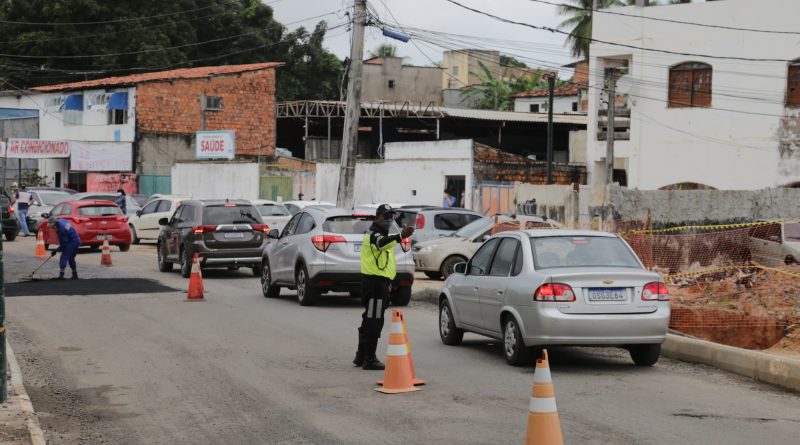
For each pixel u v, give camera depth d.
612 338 10.37
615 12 39.78
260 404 8.84
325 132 56.53
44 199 39.34
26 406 8.23
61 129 54.75
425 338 13.55
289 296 19.17
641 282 10.55
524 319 10.60
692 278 19.05
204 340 12.91
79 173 54.00
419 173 38.53
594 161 40.59
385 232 10.86
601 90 40.47
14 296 18.31
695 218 27.05
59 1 59.25
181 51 62.81
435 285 20.95
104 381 10.05
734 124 37.16
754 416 8.30
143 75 54.97
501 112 53.34
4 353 8.28
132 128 50.47
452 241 22.09
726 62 37.19
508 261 11.46
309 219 17.59
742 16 36.78
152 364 11.04
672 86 38.66
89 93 52.78
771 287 17.39
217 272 24.77
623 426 7.84
